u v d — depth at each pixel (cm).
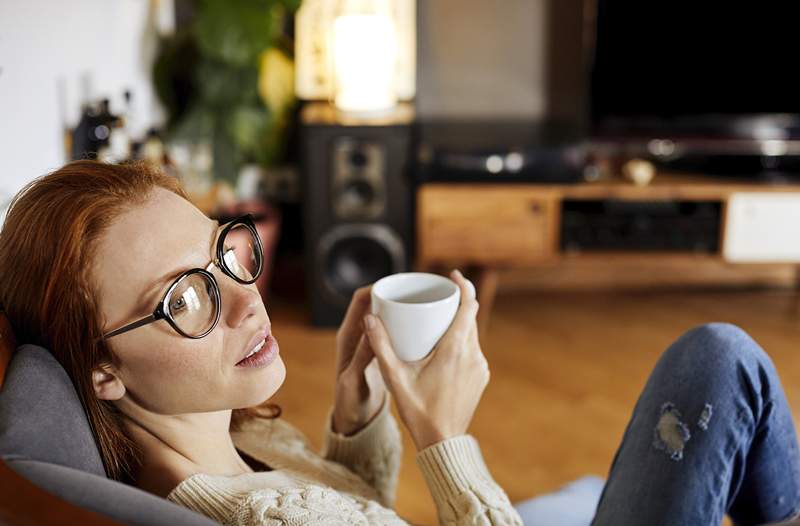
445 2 326
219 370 72
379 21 282
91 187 68
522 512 129
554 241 297
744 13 296
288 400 244
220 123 299
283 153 333
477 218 293
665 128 311
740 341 98
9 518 49
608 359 270
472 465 83
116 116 195
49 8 192
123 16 258
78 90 213
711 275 337
